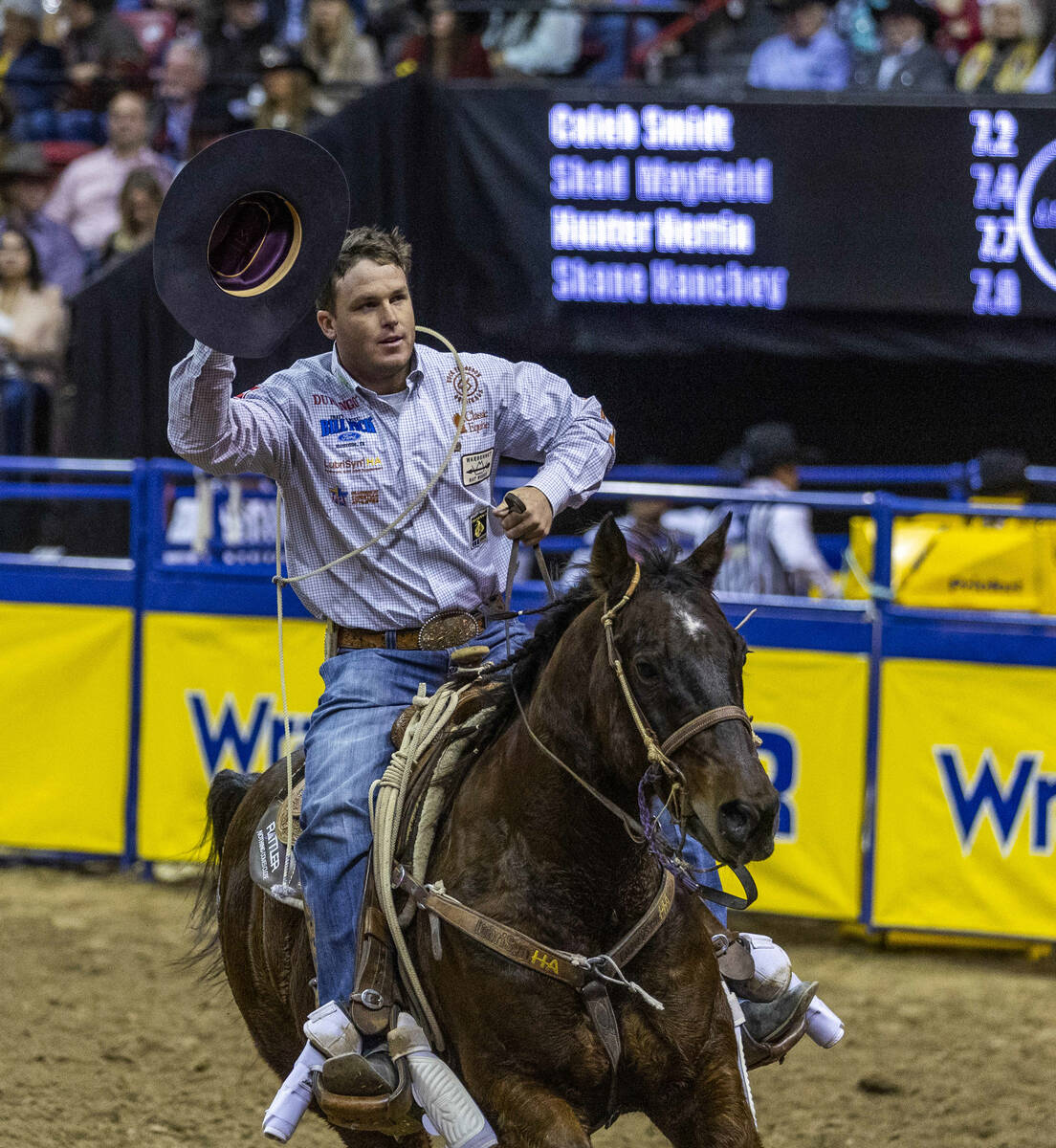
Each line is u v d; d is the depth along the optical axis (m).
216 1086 21.23
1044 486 33.84
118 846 30.31
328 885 12.80
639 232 33.56
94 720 30.25
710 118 33.31
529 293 33.66
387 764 13.15
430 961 12.29
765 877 27.53
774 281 33.53
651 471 36.81
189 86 43.69
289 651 29.14
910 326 33.88
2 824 30.50
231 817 16.16
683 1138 12.04
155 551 29.92
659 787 11.04
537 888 11.81
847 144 33.19
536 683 12.55
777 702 27.41
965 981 26.28
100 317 34.53
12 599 30.36
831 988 25.62
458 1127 11.78
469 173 33.47
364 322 13.09
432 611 13.48
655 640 10.98
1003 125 32.94
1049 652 26.62
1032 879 26.78
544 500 12.99
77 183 42.03
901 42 40.25
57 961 26.02
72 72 45.06
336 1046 12.19
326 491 13.37
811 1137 19.78
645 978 11.80
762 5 44.72
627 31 43.16
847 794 27.28
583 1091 11.72
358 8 46.88
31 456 37.16
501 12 43.66
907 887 27.11
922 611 26.98
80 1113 20.08
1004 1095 21.17
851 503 27.19
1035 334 33.78
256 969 14.71
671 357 37.69
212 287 12.44
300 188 12.71
